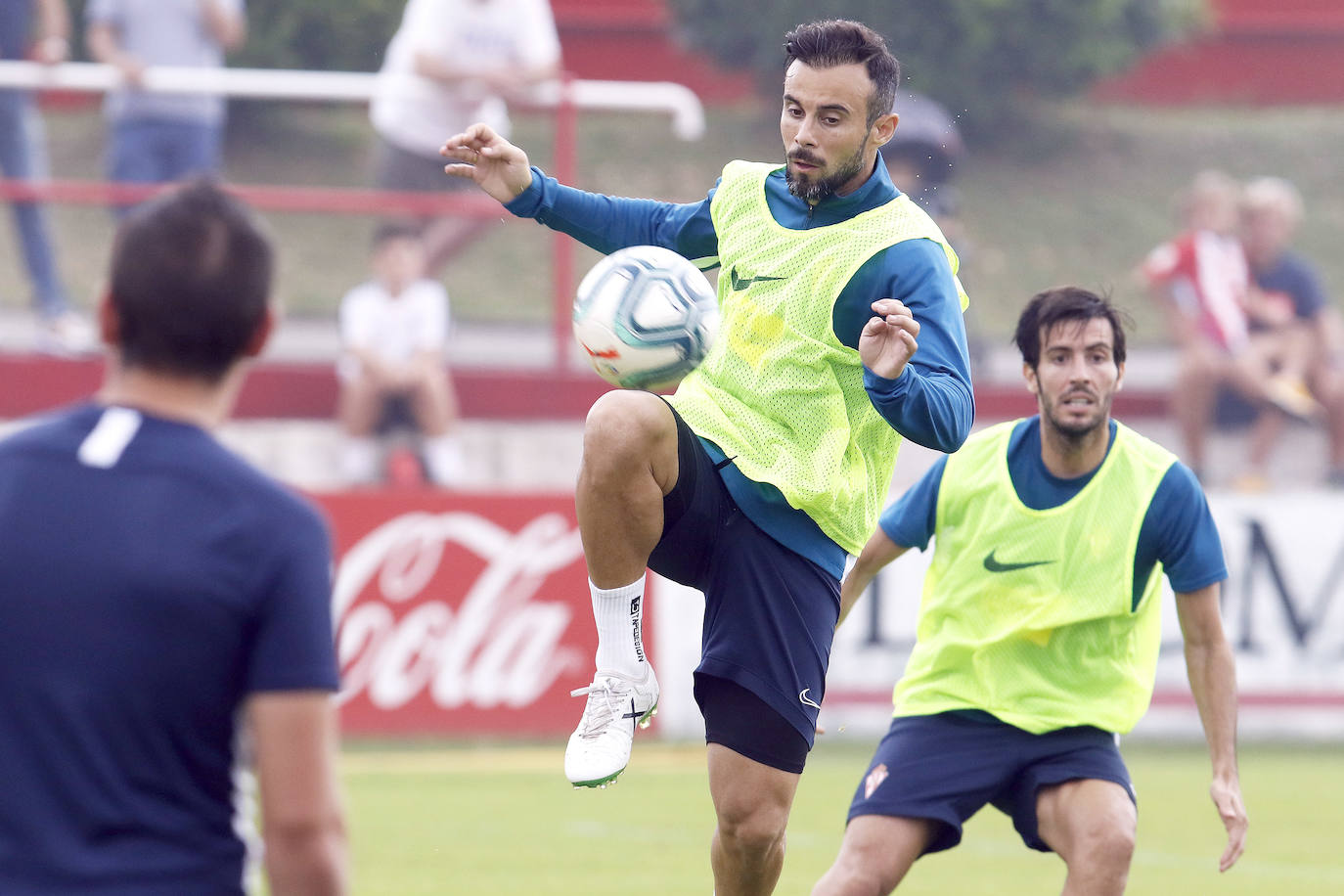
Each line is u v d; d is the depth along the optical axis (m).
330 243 50.38
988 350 59.44
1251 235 52.66
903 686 18.52
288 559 8.92
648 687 16.05
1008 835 32.50
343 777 38.25
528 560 42.91
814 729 16.11
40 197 47.34
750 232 16.23
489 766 40.12
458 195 49.28
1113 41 74.00
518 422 49.12
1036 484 18.11
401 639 42.06
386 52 58.72
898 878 17.52
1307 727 45.91
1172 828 32.88
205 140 48.25
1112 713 17.78
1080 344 17.66
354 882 25.67
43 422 9.29
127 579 8.71
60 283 47.69
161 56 47.81
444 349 47.81
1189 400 52.25
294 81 47.81
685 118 50.31
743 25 73.94
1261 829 32.66
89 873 8.56
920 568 44.59
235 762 9.10
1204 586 17.83
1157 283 52.97
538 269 52.50
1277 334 52.28
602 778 15.55
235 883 9.02
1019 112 74.00
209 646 8.77
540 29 49.69
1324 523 46.22
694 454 15.50
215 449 9.11
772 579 15.80
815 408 15.76
